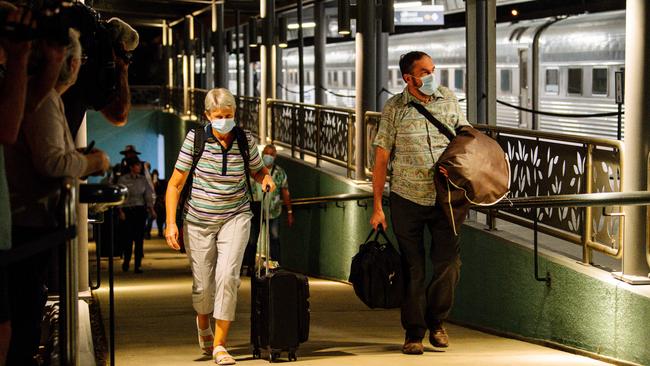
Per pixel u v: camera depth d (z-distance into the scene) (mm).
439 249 7762
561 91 21625
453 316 11516
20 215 4613
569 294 8930
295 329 7402
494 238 10414
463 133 7629
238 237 7492
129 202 19250
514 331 9961
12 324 5023
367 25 15820
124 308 11547
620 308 8172
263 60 24859
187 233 7570
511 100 23500
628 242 8227
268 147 16750
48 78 4312
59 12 4262
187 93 43906
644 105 8180
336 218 16891
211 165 7445
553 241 10070
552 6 23266
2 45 4051
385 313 11305
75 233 4211
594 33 20500
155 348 8297
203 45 42750
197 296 7688
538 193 10188
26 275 4957
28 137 4480
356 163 16000
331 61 34000
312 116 19328
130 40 6805
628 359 8086
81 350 7184
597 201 7984
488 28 14391
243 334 9273
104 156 4824
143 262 22219
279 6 31219
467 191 7402
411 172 7660
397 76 28641
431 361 7367
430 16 23531
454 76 25484
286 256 20328
